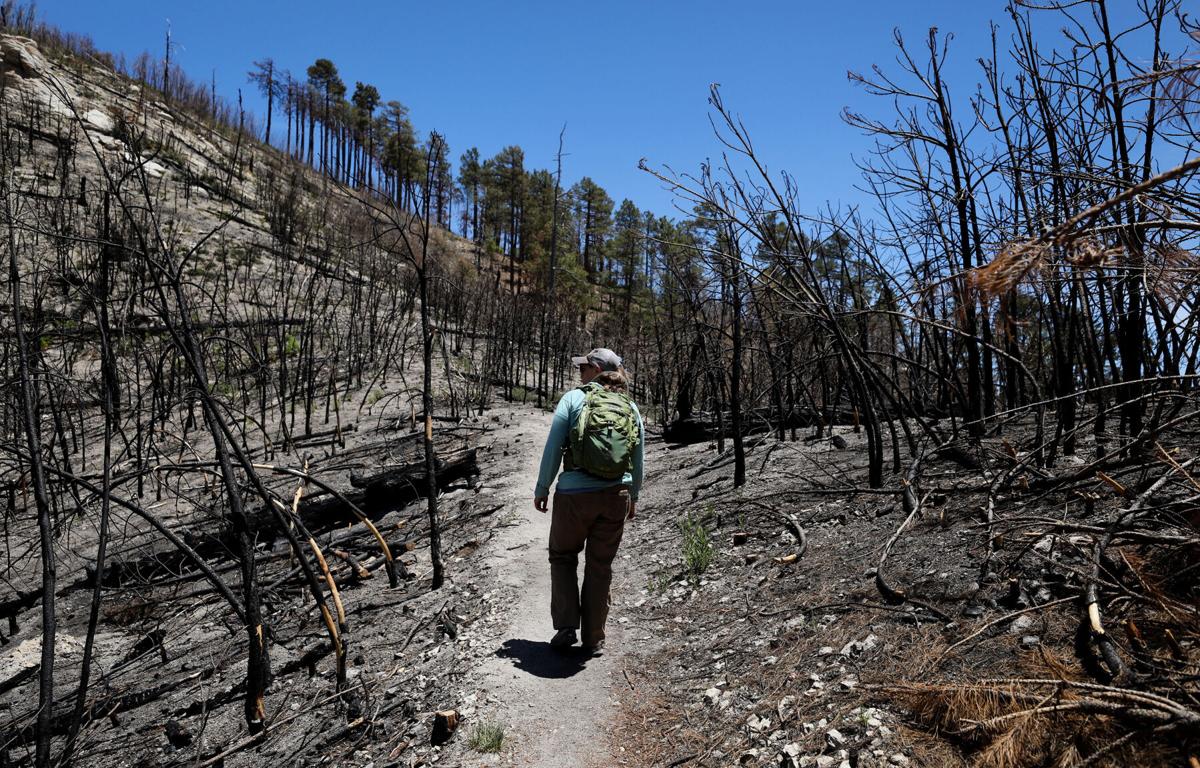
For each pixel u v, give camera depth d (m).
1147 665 2.60
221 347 10.04
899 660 3.19
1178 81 1.82
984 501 4.54
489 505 8.54
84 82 35.06
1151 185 1.48
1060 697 2.46
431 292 20.42
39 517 3.66
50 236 4.39
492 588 5.64
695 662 3.97
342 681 4.62
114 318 6.25
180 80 47.81
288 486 9.16
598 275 70.12
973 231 5.94
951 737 2.64
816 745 2.86
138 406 6.42
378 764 3.55
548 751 3.37
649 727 3.46
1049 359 7.05
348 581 6.97
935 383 8.85
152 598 7.05
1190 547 3.01
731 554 5.45
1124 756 2.24
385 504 9.74
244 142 46.75
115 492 9.25
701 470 8.70
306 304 16.73
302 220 26.94
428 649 4.86
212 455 10.66
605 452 4.09
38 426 4.52
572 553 4.37
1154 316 4.12
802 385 9.48
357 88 60.91
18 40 31.78
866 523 5.07
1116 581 3.12
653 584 5.38
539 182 65.62
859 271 7.47
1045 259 1.73
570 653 4.38
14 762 4.60
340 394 15.17
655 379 14.62
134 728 4.78
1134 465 4.12
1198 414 3.47
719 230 6.69
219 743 4.37
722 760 3.02
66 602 7.15
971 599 3.43
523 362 21.56
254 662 4.32
